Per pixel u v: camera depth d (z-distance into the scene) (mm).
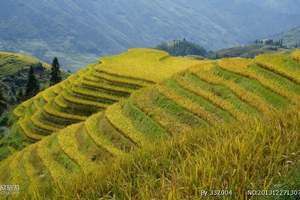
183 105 42500
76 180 10969
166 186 8727
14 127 78125
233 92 42188
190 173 8648
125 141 42562
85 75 80188
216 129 12281
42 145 49250
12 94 162750
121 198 9406
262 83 41406
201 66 49781
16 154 52938
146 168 10555
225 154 9281
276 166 8711
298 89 40438
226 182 8258
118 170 10766
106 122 46750
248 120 12555
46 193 11750
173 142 11898
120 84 73062
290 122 11367
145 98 47656
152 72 76062
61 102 74812
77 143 46812
